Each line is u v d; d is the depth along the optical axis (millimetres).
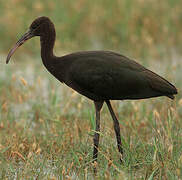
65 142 11391
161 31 19719
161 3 21109
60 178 9797
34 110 13922
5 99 14281
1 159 10516
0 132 12148
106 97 10555
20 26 19484
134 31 19703
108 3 21062
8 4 20766
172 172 9852
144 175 9984
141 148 10992
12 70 16812
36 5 20484
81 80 10461
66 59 10711
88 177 9984
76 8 20734
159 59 18203
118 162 10562
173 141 10781
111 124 12336
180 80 15523
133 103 13125
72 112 13672
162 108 13289
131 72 10352
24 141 11469
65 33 19469
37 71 16625
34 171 10094
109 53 10688
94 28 19875
